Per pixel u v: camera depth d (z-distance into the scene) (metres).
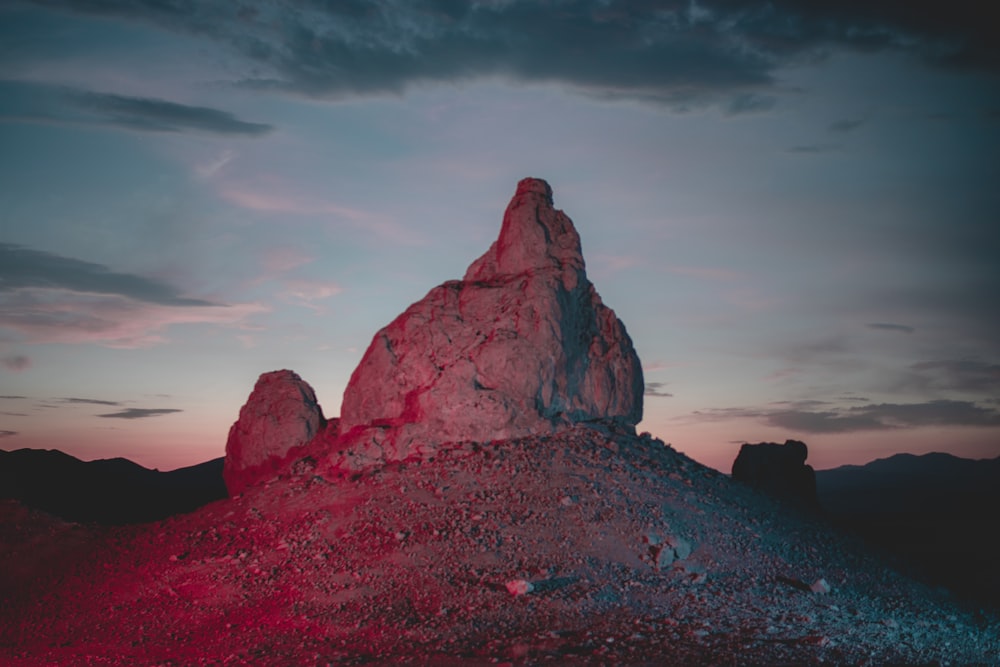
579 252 35.44
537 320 33.09
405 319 34.69
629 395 35.56
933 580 30.78
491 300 33.84
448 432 32.31
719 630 22.38
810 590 26.19
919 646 22.56
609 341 35.72
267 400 36.56
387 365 34.09
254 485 34.94
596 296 36.25
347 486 30.91
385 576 25.92
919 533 43.34
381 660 21.09
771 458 37.22
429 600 24.61
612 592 24.58
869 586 27.78
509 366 32.56
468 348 33.19
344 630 23.58
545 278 33.88
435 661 20.61
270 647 23.17
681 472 32.00
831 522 33.56
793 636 22.16
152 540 31.64
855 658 20.92
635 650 20.94
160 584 28.23
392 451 32.44
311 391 36.78
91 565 31.05
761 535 28.88
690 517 28.53
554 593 24.34
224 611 25.95
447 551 26.58
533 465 30.19
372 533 28.02
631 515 27.91
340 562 27.00
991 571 34.47
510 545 26.64
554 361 33.06
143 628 25.81
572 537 26.89
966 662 21.98
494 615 23.41
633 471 30.41
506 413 32.12
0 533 33.97
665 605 24.03
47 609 28.42
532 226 35.25
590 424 33.50
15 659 25.12
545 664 20.02
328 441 35.28
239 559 28.50
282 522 30.09
